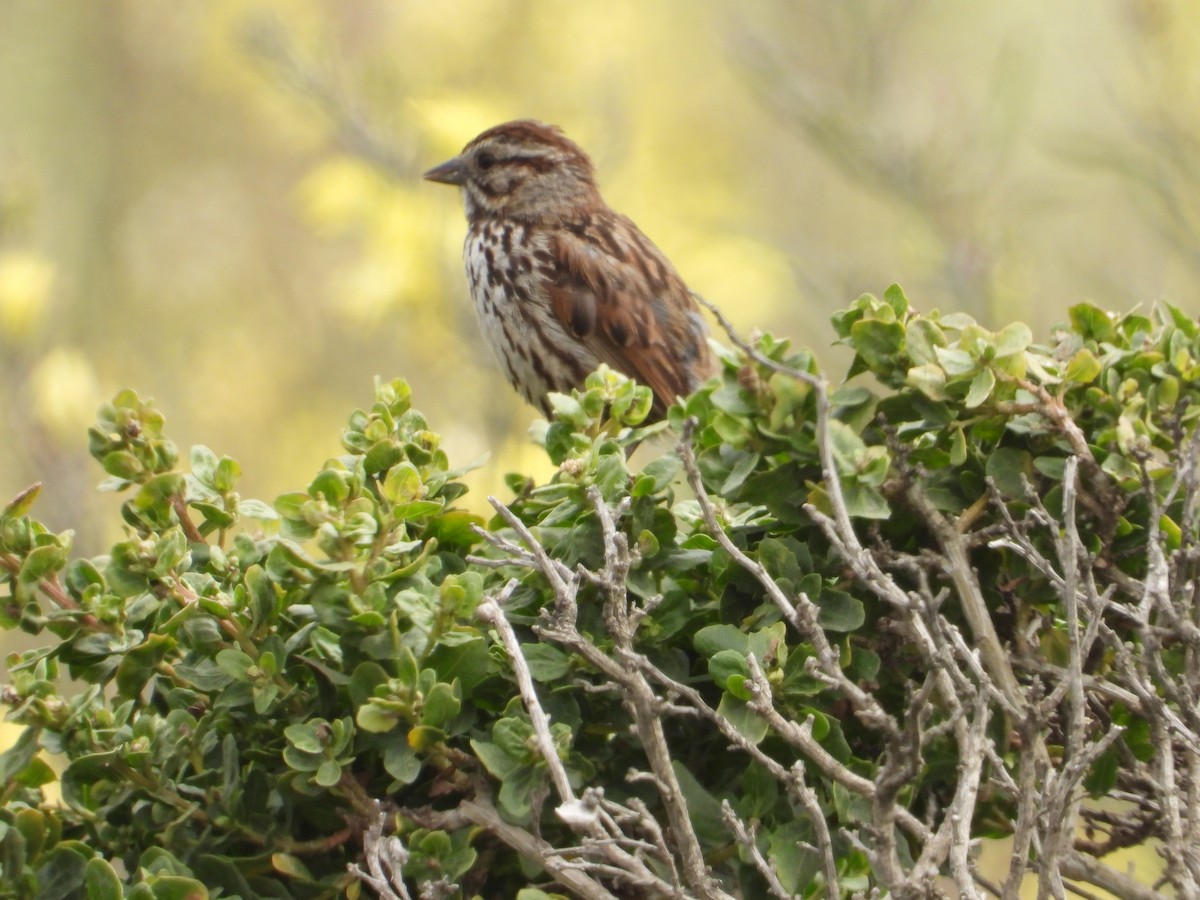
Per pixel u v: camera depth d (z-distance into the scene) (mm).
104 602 4527
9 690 4395
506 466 12953
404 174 14133
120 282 18406
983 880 4461
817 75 14250
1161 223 12547
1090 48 17578
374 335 17812
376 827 4227
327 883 4523
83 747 4492
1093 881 4578
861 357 4855
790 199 18266
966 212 12516
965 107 12875
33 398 12516
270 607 4469
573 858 4344
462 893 4578
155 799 4527
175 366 17656
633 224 11516
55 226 18234
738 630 4566
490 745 4277
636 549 4516
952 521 4941
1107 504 4867
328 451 17375
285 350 18156
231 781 4461
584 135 15609
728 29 13852
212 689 4523
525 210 11312
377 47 16469
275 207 18922
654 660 4719
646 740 4156
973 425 4934
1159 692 4984
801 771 4105
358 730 4453
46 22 18891
